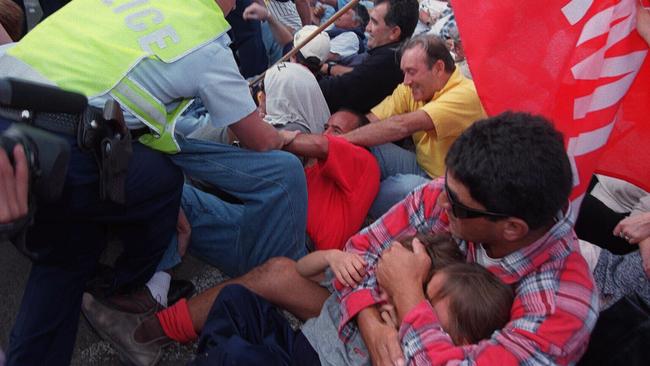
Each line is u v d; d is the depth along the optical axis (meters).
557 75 1.60
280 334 1.73
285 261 1.94
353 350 1.63
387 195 2.51
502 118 1.30
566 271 1.38
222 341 1.62
